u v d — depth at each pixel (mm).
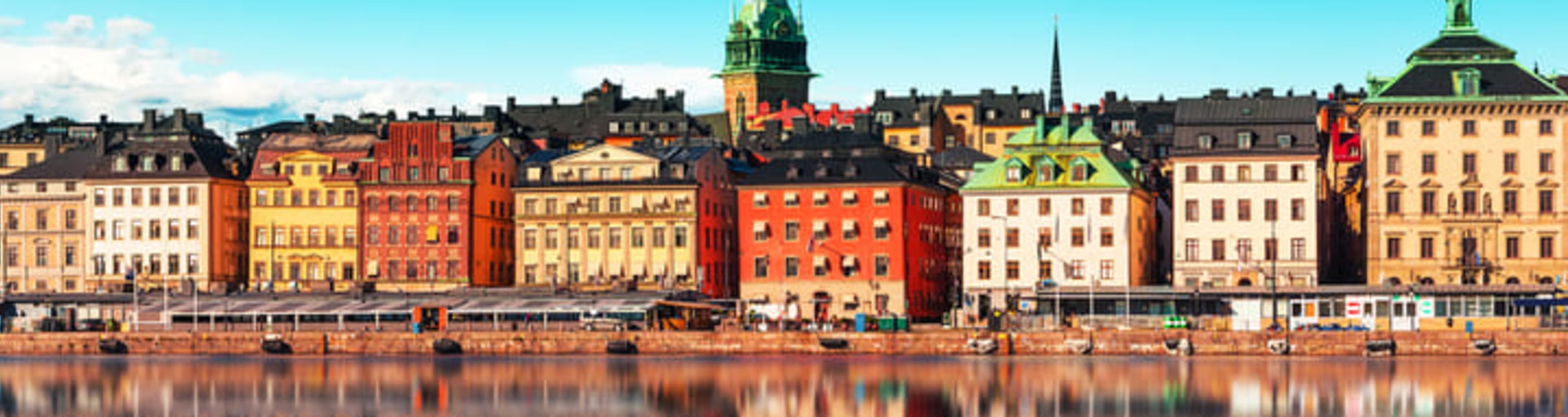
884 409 176000
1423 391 184125
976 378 197375
